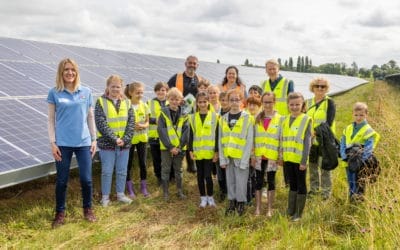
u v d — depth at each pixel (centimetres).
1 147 564
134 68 1412
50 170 589
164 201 691
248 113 632
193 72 840
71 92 566
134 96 722
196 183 802
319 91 696
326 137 650
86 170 582
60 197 571
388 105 1597
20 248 495
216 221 605
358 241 492
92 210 627
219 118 667
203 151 660
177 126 709
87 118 598
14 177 532
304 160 579
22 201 636
